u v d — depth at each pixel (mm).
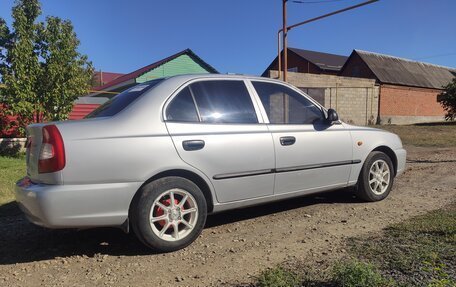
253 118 4805
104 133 3883
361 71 34656
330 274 3348
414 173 8539
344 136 5539
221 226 5004
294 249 4121
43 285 3482
